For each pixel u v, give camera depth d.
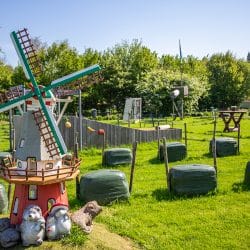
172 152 24.67
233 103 81.62
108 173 16.08
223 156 25.59
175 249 11.80
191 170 16.62
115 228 13.23
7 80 62.44
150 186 18.28
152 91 62.88
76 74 12.79
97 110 70.62
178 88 59.06
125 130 31.05
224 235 12.70
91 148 29.92
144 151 29.03
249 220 13.86
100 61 73.44
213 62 85.69
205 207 15.24
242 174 20.11
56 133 12.14
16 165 12.90
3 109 12.59
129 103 57.72
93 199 15.65
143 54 73.56
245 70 85.19
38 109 12.35
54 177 11.83
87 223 12.02
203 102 78.69
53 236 11.36
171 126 44.72
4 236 11.21
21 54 12.84
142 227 13.38
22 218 11.48
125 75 70.25
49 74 59.81
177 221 13.88
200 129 41.94
